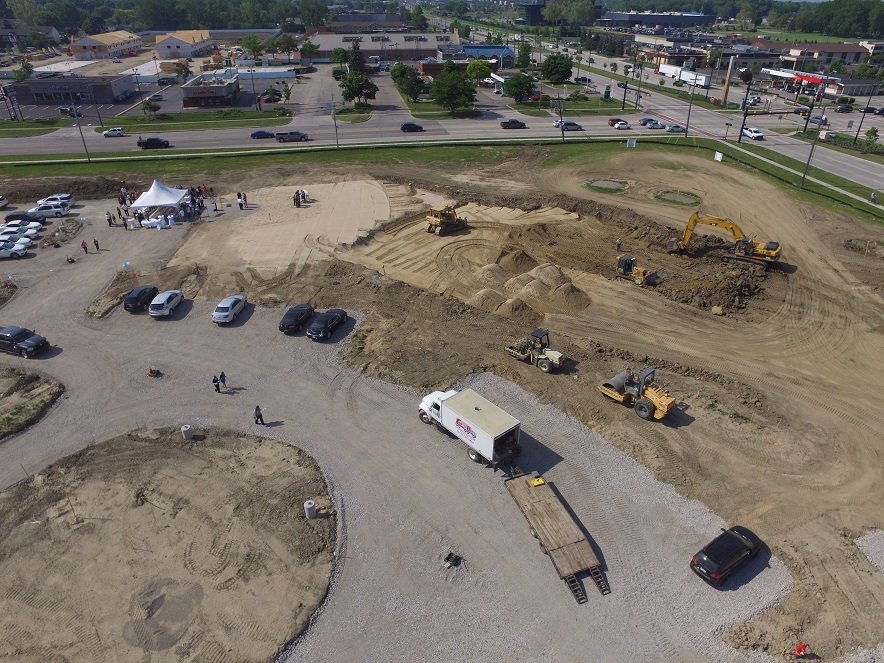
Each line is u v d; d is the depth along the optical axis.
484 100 128.62
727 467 30.56
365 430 33.31
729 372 38.50
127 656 21.83
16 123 105.25
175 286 49.66
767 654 21.84
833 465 30.77
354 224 61.72
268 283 50.06
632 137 96.75
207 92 119.56
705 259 53.91
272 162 83.69
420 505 28.33
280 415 34.69
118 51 194.88
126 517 27.78
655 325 43.75
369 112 116.00
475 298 46.44
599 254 55.22
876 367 39.16
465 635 22.56
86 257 55.19
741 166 80.88
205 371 38.84
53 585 24.52
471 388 36.69
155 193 62.47
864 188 72.81
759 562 25.44
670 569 25.11
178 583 24.58
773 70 152.75
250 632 22.66
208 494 29.06
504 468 30.36
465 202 68.19
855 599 23.81
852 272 51.72
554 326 43.53
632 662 21.62
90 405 35.81
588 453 31.48
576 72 170.25
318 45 186.88
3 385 37.44
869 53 176.00
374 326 43.72
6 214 66.06
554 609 23.50
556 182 75.19
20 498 29.02
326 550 26.06
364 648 22.12
